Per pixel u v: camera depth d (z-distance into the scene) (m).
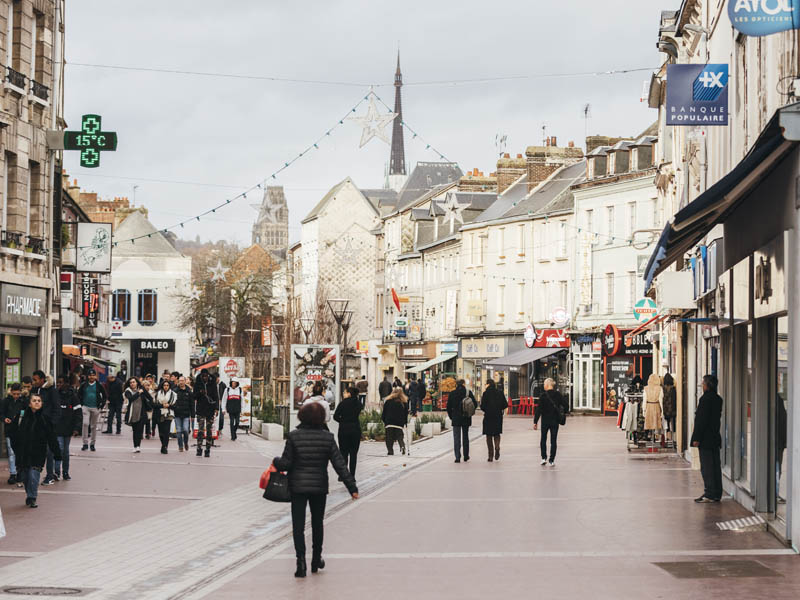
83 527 15.19
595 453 29.25
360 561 12.44
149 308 82.81
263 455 28.88
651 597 10.12
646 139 57.94
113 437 35.25
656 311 37.81
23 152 27.75
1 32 26.61
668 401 28.56
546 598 10.15
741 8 12.50
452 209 76.50
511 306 68.44
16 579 11.40
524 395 64.69
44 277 29.19
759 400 15.79
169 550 13.38
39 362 28.83
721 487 17.80
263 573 11.74
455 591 10.56
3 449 26.09
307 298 100.38
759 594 10.21
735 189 14.91
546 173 69.75
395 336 83.12
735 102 20.77
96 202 85.31
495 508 17.17
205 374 33.03
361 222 100.00
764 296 15.09
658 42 36.44
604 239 59.41
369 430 37.91
